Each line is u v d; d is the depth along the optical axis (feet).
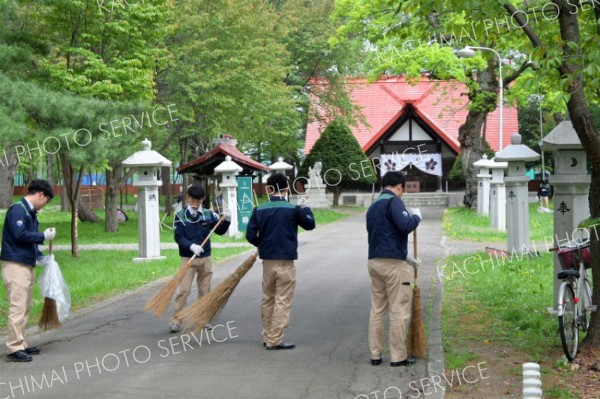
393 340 24.03
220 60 87.97
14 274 26.00
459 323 30.17
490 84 102.99
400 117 152.76
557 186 30.27
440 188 154.92
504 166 77.61
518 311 31.07
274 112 102.06
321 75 137.28
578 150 30.01
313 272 48.24
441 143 154.61
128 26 64.85
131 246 71.26
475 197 116.78
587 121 23.41
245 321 31.94
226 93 87.61
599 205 24.07
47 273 27.84
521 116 167.84
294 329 30.12
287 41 128.98
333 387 21.80
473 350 25.44
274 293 26.91
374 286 24.45
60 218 115.24
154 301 28.63
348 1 85.46
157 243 56.65
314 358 25.30
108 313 34.88
